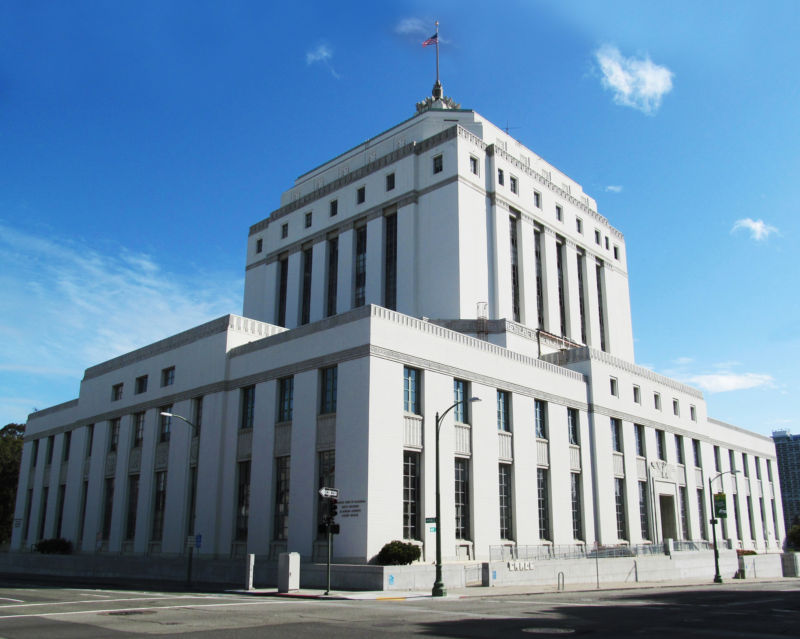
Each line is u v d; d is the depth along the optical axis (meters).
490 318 56.16
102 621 16.83
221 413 42.09
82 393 57.00
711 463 65.38
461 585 33.62
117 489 49.12
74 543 52.34
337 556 33.19
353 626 16.08
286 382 39.25
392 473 34.25
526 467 42.75
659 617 19.17
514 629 15.75
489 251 57.56
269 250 70.69
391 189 60.50
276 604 22.84
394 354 35.91
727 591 34.34
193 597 25.78
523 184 62.56
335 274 63.88
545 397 45.94
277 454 38.06
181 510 42.72
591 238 70.94
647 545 50.84
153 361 49.50
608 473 49.97
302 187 72.50
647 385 57.41
